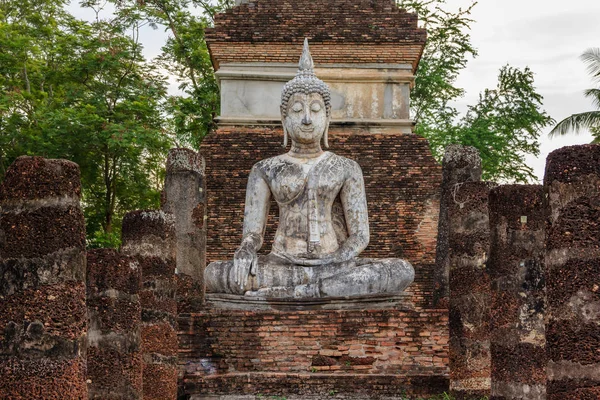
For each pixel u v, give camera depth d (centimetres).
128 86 3009
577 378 934
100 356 1117
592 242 941
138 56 3023
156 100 3023
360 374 1605
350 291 1795
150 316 1356
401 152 2370
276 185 1928
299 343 1684
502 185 1220
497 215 1220
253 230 1933
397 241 2303
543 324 1191
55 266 866
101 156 2941
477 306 1495
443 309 1692
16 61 2939
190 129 3244
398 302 1808
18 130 2861
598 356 929
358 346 1678
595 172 947
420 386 1571
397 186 2338
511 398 1193
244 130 2406
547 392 965
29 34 3098
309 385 1579
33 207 869
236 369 1677
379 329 1683
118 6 3120
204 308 1758
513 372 1193
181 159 1752
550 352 958
